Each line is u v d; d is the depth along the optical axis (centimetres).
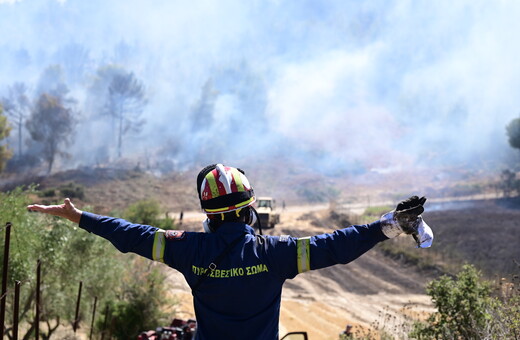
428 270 3312
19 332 1570
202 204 283
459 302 741
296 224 5016
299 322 2436
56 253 1407
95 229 280
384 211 5716
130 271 1973
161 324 1892
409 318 1041
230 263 269
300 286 3155
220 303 269
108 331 1727
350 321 2461
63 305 1547
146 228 283
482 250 3562
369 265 3566
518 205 5528
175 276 2942
